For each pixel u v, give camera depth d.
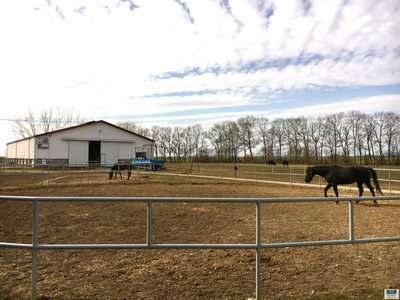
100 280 3.78
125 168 24.08
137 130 77.19
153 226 6.85
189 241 5.62
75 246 3.00
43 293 3.35
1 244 3.11
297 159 72.31
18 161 40.72
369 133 63.06
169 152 91.50
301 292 3.47
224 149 86.69
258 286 3.22
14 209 8.82
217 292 3.46
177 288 3.55
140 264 4.37
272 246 3.20
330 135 68.94
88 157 37.31
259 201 3.21
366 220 7.81
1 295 3.25
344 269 4.25
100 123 36.28
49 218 7.59
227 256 4.77
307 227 6.90
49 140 32.91
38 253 4.82
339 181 11.26
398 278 3.92
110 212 8.59
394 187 16.66
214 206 10.02
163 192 14.23
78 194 13.05
